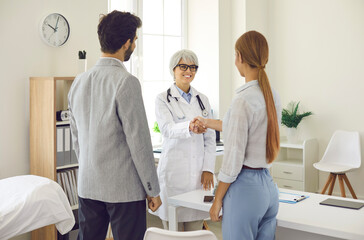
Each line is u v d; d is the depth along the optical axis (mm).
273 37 5840
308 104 5598
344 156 5074
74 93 2154
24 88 3676
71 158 3643
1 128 3555
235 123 2000
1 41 3518
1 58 3523
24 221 2820
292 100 5738
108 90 2014
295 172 5234
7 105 3578
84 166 2090
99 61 2104
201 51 5594
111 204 2051
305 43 5578
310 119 5574
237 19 5539
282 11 5734
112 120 1998
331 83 5398
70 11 3979
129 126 1987
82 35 4082
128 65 5109
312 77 5547
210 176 3076
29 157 3725
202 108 3188
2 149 3566
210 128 2850
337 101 5363
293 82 5715
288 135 5422
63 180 3631
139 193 2080
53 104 3449
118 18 2072
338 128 5363
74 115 2156
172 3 5500
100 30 2092
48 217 2945
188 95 3191
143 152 2020
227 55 5566
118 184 2029
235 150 1999
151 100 5336
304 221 2172
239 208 2031
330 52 5383
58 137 3531
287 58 5746
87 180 2078
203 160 3117
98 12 4203
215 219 2150
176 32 5578
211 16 5461
